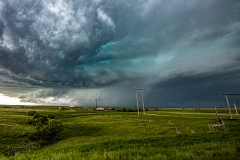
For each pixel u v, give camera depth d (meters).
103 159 12.95
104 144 25.47
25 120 74.06
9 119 73.62
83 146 25.62
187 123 58.69
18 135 47.84
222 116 78.62
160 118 77.62
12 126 56.25
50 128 47.66
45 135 48.31
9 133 48.12
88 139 41.00
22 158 17.36
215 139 25.83
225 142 21.33
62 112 129.25
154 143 24.19
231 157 11.85
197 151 14.25
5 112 110.94
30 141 44.72
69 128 58.22
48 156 17.17
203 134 30.28
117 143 25.42
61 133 53.03
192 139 26.33
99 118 83.75
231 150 13.29
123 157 13.23
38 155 18.44
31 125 64.44
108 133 49.62
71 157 14.60
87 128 57.84
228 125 49.72
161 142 24.70
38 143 43.81
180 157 12.52
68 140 43.91
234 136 28.14
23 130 52.94
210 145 18.61
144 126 54.53
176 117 79.12
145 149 17.72
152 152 15.43
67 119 91.56
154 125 55.56
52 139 48.59
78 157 14.89
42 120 63.00
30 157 17.62
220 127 47.03
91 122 68.06
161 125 55.22
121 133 47.59
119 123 62.44
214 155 12.82
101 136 45.75
